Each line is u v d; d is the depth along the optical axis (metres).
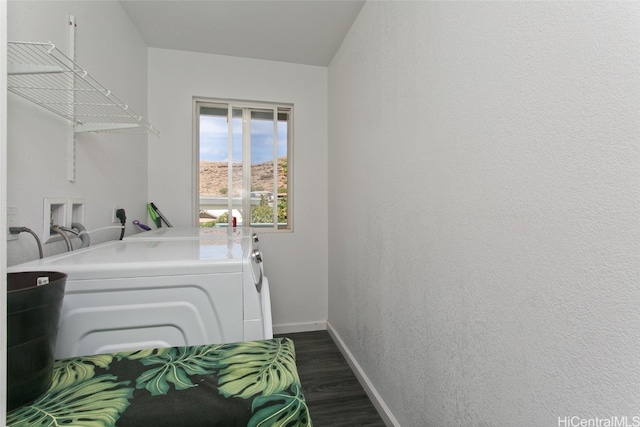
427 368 1.18
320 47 2.39
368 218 1.80
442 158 1.08
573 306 0.62
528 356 0.73
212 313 0.83
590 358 0.59
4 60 0.39
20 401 0.51
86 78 1.39
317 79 2.71
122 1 1.81
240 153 2.66
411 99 1.30
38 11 1.08
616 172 0.55
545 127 0.69
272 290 2.65
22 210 1.00
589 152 0.59
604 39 0.57
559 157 0.65
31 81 1.05
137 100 2.13
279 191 2.75
